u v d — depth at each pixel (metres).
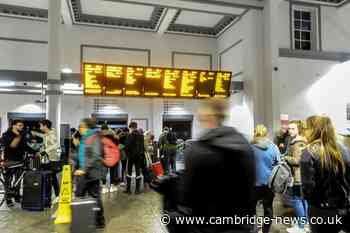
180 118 12.81
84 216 3.19
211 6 9.91
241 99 10.67
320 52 9.95
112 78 8.57
